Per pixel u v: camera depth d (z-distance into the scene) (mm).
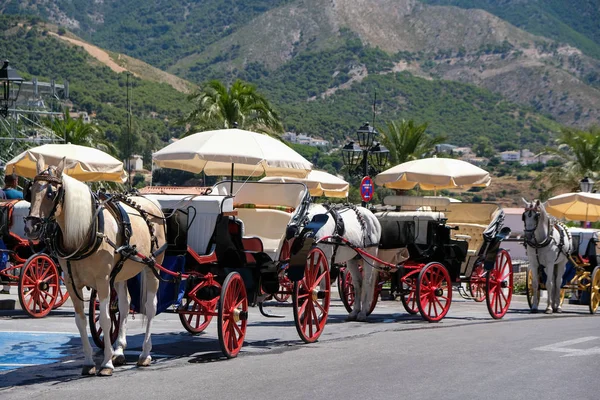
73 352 10664
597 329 13461
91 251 8742
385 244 15305
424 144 58656
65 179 8609
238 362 9828
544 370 9086
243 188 12625
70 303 17172
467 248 15883
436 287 15094
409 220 15242
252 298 10969
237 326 10438
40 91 45094
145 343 9680
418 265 15227
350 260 14883
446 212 17859
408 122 58156
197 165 13891
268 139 12859
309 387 8141
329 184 25156
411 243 15141
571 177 61500
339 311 17547
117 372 9164
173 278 10320
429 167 18203
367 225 14438
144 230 9742
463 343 11383
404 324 14367
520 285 28812
